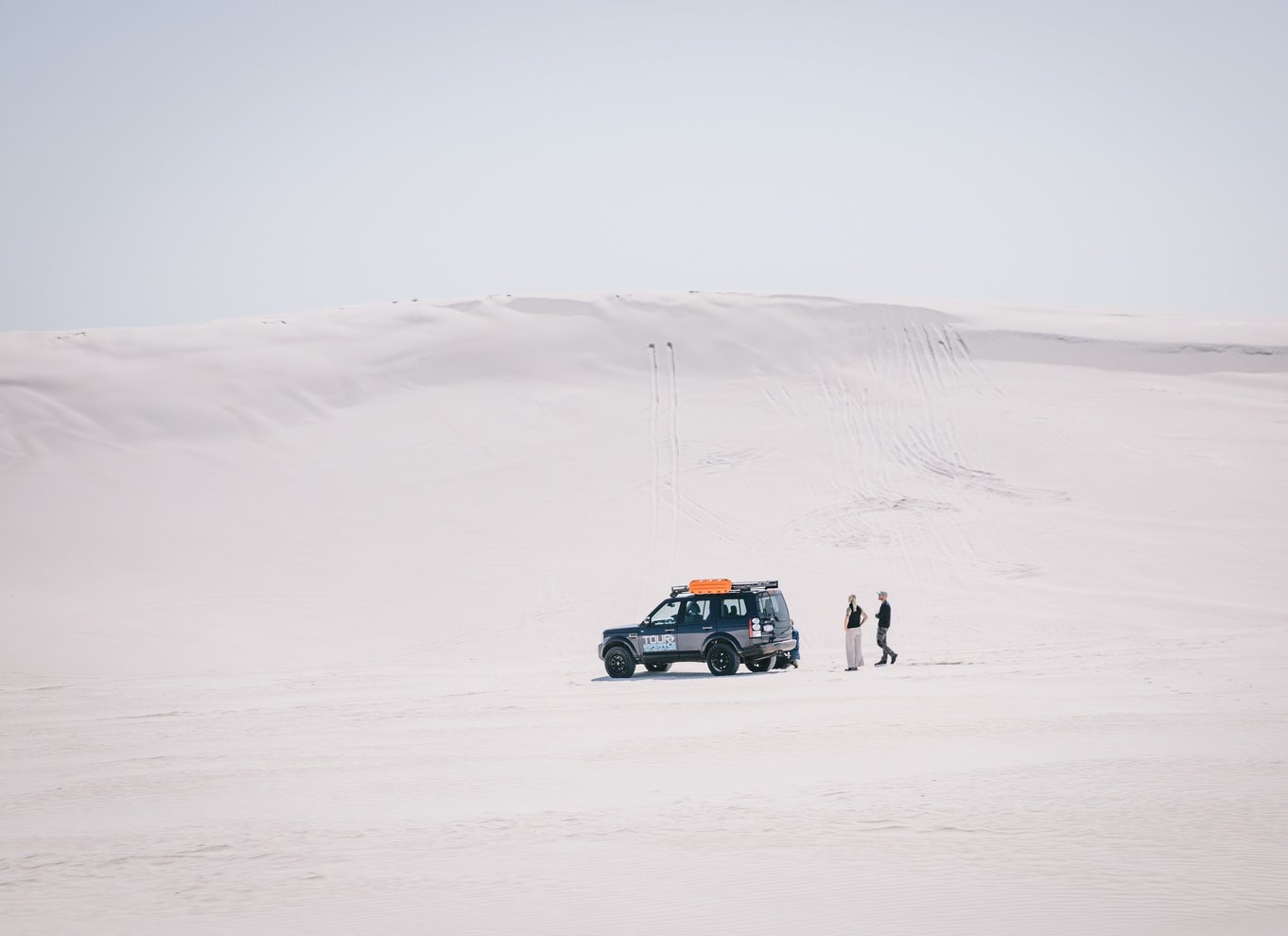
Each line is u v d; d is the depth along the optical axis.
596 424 140.00
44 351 177.00
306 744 39.75
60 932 18.14
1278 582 88.44
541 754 34.81
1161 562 94.19
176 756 38.41
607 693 52.94
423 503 119.94
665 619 62.19
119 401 156.75
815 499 113.62
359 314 190.38
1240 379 156.62
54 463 139.50
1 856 24.39
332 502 122.50
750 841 22.34
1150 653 60.16
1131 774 27.14
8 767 38.38
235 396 158.25
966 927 16.44
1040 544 99.75
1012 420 133.75
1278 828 21.47
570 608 90.38
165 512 122.75
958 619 81.56
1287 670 49.59
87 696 63.81
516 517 113.56
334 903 19.38
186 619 91.56
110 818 28.38
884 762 30.70
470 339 171.88
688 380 155.50
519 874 20.77
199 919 18.70
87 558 111.19
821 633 81.06
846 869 19.92
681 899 18.58
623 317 175.62
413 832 24.86
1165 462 120.19
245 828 26.20
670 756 33.34
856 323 170.62
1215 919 16.30
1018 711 39.47
